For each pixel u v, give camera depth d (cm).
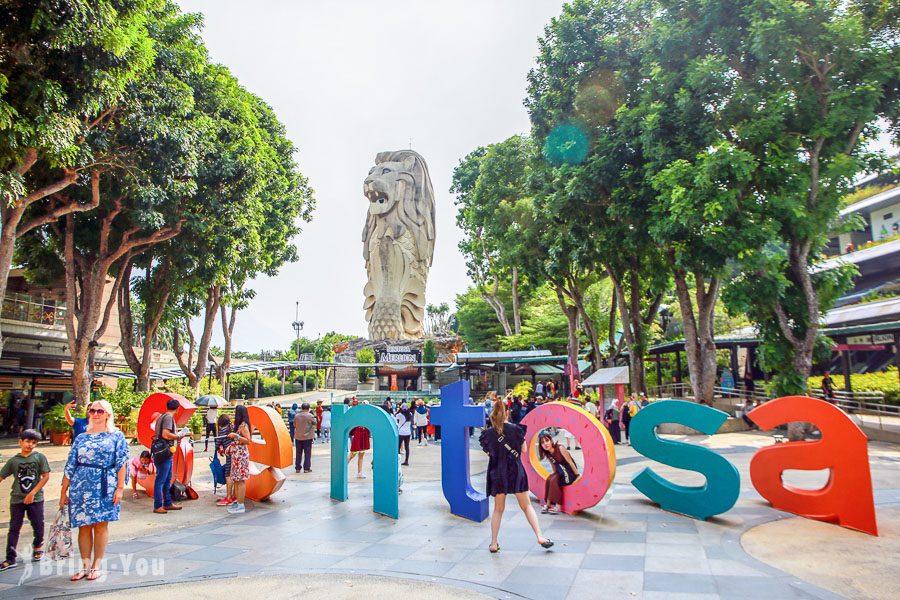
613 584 593
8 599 570
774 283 1727
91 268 2350
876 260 3259
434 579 617
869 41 1559
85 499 627
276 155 3017
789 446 905
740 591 568
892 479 1200
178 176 1998
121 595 580
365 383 4575
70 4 1132
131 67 1378
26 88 1167
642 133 1856
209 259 2258
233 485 1081
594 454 926
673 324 4300
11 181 1150
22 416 2875
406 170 5544
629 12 2102
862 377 2672
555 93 2228
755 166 1582
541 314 4081
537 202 2467
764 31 1524
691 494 912
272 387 5597
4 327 2955
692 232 1759
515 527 863
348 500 1110
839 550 712
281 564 686
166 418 1037
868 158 1780
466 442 953
